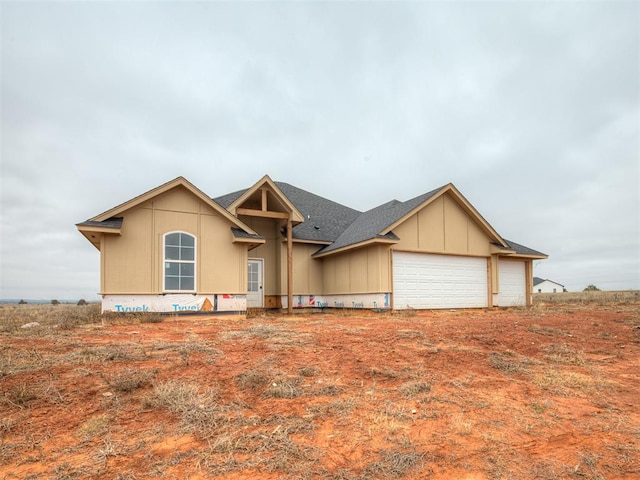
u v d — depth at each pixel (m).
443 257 16.22
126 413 3.64
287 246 17.03
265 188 15.76
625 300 20.11
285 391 4.25
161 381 4.50
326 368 5.29
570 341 7.59
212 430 3.31
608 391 4.58
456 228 16.59
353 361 5.66
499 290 18.62
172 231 12.46
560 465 2.84
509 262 19.12
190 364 5.33
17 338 7.36
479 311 15.77
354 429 3.39
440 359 5.87
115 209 11.54
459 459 2.90
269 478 2.59
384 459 2.87
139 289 11.85
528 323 9.87
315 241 17.84
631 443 3.21
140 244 11.98
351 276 16.22
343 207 22.58
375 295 14.72
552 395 4.42
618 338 7.95
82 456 2.84
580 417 3.77
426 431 3.38
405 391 4.38
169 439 3.13
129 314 11.52
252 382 4.57
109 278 11.50
